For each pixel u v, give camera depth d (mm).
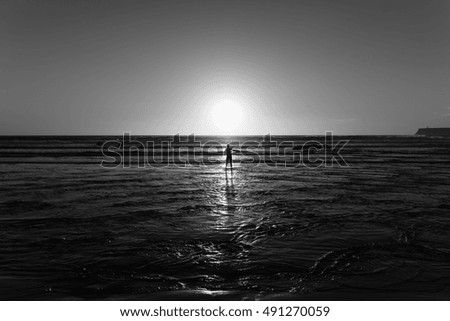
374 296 5348
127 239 8008
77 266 6367
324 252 7148
